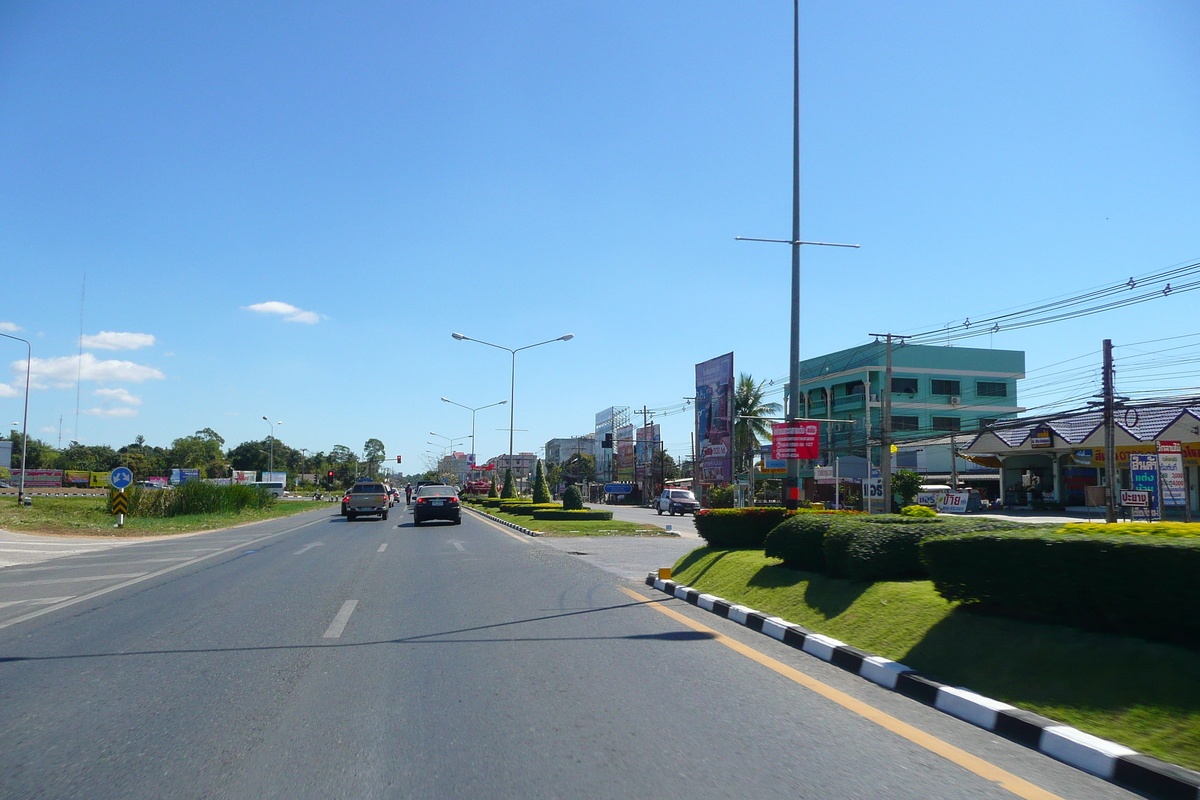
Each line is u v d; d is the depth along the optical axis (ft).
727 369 101.35
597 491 302.45
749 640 25.99
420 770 14.49
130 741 16.33
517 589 39.34
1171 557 16.28
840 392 179.32
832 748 15.47
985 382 175.94
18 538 76.95
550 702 18.89
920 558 22.84
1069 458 133.80
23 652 25.23
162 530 93.86
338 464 481.87
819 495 166.71
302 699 19.39
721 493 177.78
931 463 168.76
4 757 15.39
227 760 15.15
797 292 41.68
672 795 13.19
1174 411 112.37
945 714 17.62
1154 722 14.39
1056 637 18.33
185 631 28.55
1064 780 13.64
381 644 25.89
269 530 97.96
